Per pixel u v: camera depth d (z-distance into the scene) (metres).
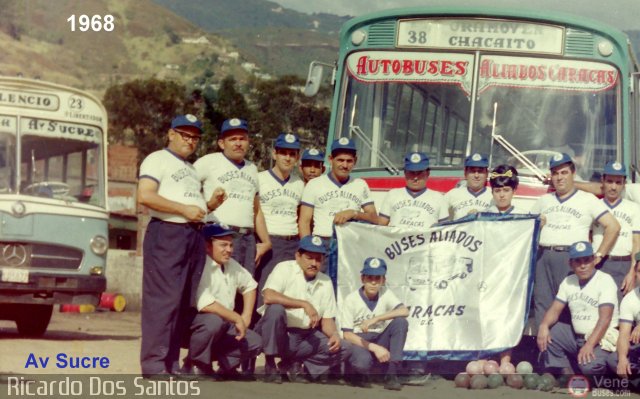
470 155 12.64
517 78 13.51
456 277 11.83
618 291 11.86
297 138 11.88
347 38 14.22
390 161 13.70
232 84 42.41
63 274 16.39
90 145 17.02
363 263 11.80
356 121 13.95
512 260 11.85
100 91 105.06
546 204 11.91
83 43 118.38
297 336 10.88
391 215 12.12
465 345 11.75
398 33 13.88
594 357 11.23
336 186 11.89
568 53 13.47
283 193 11.85
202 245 10.42
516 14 13.52
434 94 13.67
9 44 105.88
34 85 16.69
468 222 11.88
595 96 13.38
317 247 10.80
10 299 16.02
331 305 10.98
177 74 128.25
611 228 11.66
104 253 16.92
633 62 14.27
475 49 13.61
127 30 136.62
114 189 42.72
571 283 11.43
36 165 16.53
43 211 16.33
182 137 10.43
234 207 11.20
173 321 10.27
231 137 11.22
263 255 11.59
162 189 10.33
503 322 11.79
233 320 10.48
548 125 13.38
